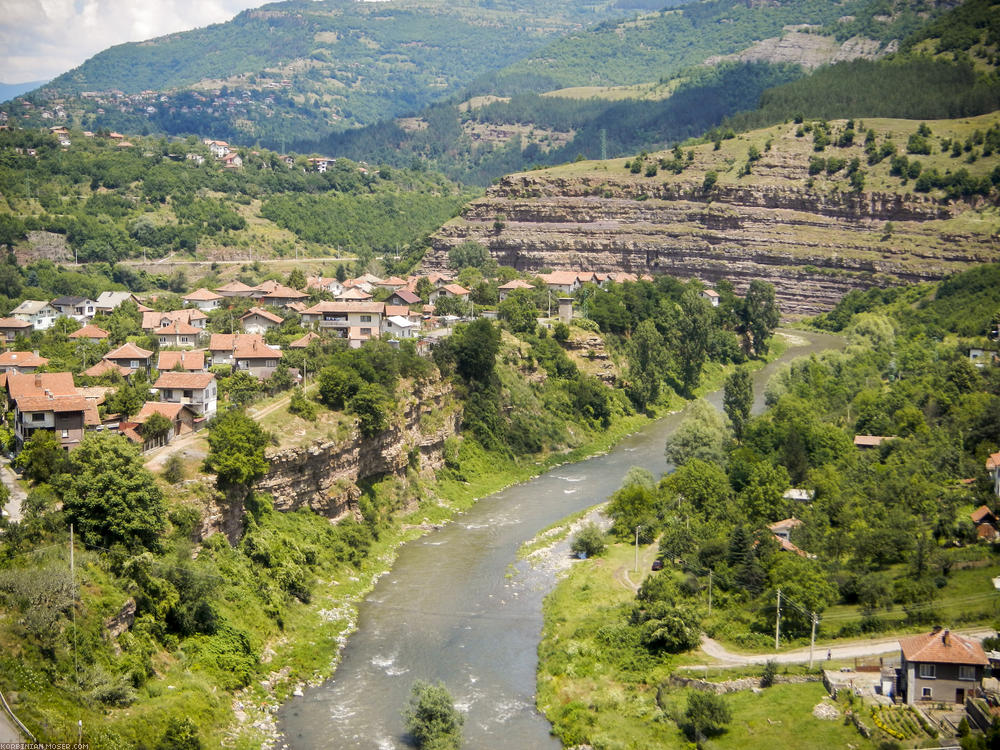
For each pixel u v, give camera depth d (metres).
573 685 104.94
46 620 87.38
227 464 119.12
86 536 101.81
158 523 105.88
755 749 91.19
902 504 133.75
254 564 119.31
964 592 114.44
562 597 125.56
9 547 95.69
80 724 80.38
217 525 117.38
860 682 98.44
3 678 81.75
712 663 106.12
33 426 123.50
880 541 122.44
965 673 92.75
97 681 87.81
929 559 118.00
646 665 107.00
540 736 96.75
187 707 92.19
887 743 87.25
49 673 85.56
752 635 111.00
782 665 103.62
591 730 96.31
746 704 98.31
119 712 87.50
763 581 117.56
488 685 106.19
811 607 111.44
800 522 132.25
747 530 124.50
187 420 137.88
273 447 131.25
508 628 119.44
